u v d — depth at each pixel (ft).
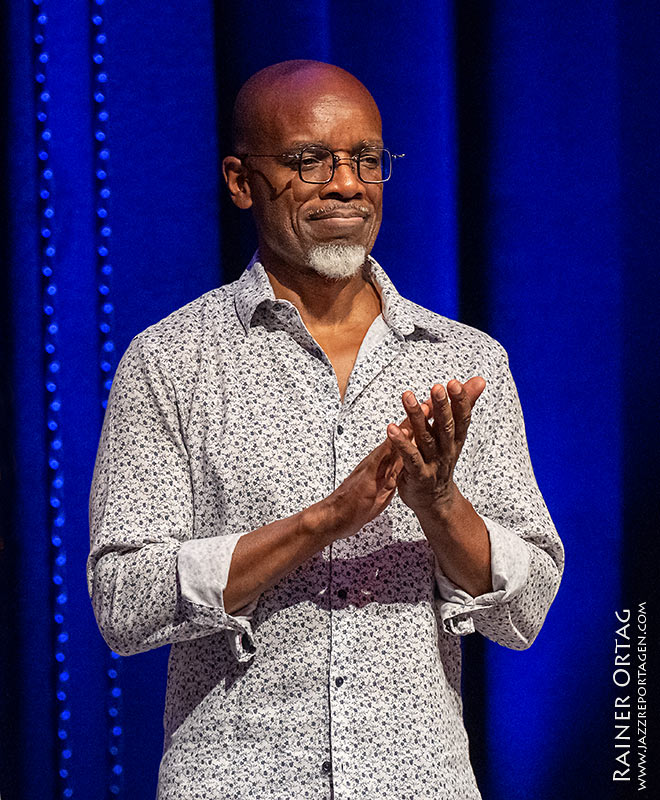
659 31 28.50
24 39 27.63
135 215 28.07
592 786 29.12
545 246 28.81
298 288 20.49
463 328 20.93
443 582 19.01
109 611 18.44
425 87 28.53
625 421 28.73
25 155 27.71
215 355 19.62
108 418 19.72
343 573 18.53
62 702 27.96
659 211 28.55
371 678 18.34
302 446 19.04
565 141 28.73
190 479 19.34
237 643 18.01
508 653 29.32
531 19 28.71
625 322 28.71
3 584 27.71
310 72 20.30
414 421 17.11
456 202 28.73
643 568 28.81
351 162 19.80
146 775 28.48
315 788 18.03
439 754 18.49
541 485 28.91
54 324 27.84
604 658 28.99
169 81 28.12
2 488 27.66
